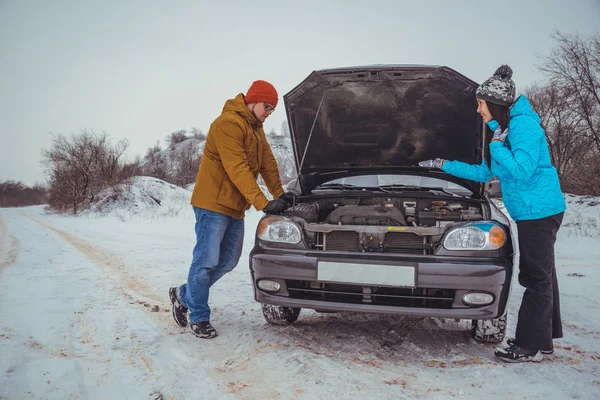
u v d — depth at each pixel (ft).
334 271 9.37
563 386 7.82
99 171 79.41
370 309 9.32
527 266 9.28
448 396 7.45
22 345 9.27
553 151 55.36
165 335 10.60
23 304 12.69
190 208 67.05
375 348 9.89
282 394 7.52
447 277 8.85
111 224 49.62
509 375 8.35
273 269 9.82
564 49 53.26
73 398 7.12
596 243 29.17
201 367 8.74
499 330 9.82
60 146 81.51
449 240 9.16
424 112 11.98
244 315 12.51
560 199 9.19
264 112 10.78
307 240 10.18
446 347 10.01
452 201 11.74
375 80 11.40
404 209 11.82
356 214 10.64
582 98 53.16
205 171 10.79
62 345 9.52
